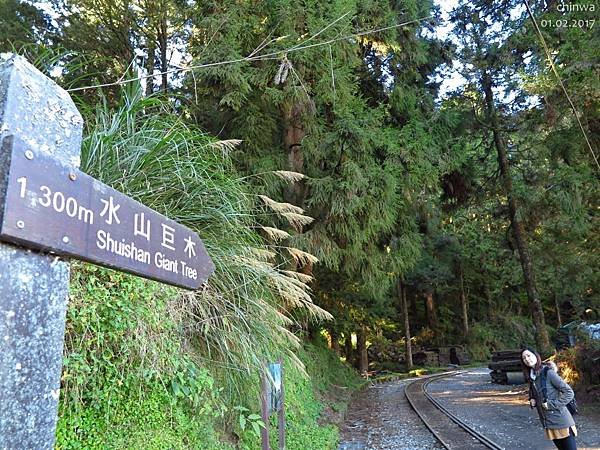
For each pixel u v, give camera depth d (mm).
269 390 4477
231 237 3779
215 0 7559
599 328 11422
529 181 13305
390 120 9859
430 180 8961
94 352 2605
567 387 4617
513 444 7203
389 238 9641
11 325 1027
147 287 2945
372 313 22312
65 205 1170
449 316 31969
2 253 1020
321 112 8523
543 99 9961
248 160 7836
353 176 7484
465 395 13812
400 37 9695
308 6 7398
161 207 3223
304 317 9789
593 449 6441
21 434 1029
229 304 3629
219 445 3760
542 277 20562
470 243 26828
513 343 29953
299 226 7766
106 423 2666
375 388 18594
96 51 9148
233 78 7039
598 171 10289
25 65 1165
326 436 6949
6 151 1008
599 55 8125
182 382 3186
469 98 14195
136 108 3348
